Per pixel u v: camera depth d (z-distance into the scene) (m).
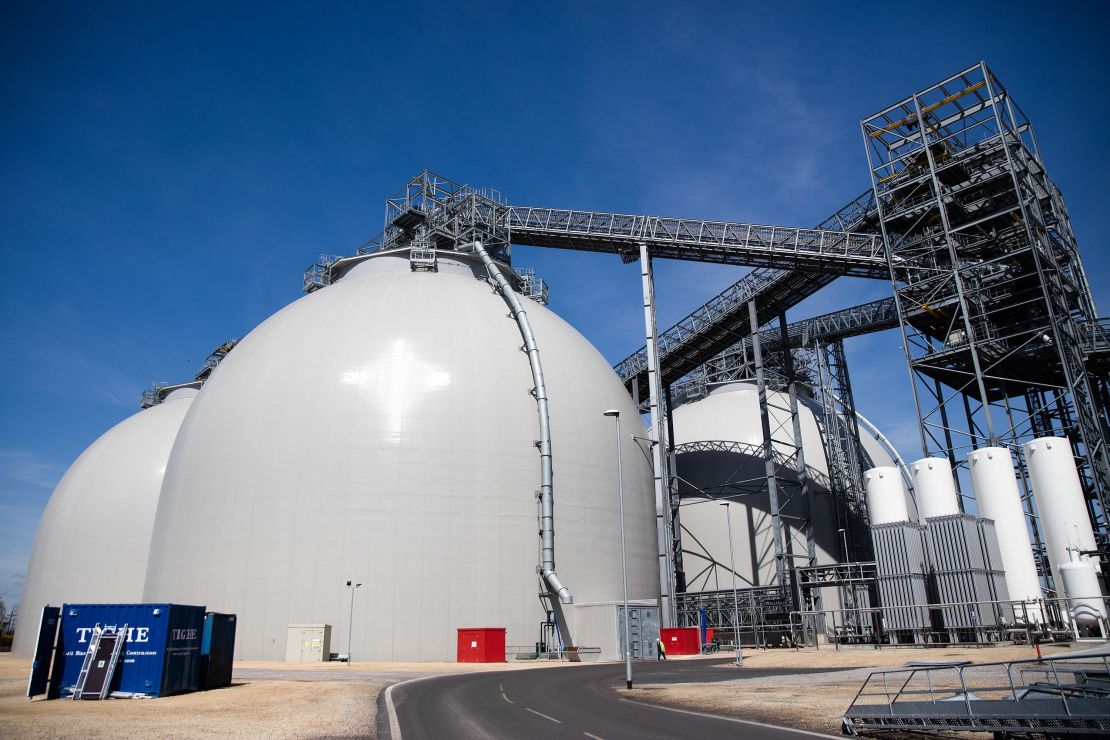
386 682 31.95
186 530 52.16
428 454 50.28
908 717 15.67
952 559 43.88
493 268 63.28
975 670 29.08
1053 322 45.88
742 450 74.75
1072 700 14.55
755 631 60.62
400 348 53.88
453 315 57.44
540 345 59.75
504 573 49.44
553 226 68.31
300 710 21.70
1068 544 43.81
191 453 54.94
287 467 50.38
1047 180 53.88
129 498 71.81
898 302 53.59
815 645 52.00
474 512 49.91
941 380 55.31
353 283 62.75
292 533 48.69
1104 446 46.53
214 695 26.58
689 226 63.34
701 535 73.38
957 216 53.12
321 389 52.25
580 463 55.69
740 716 19.75
